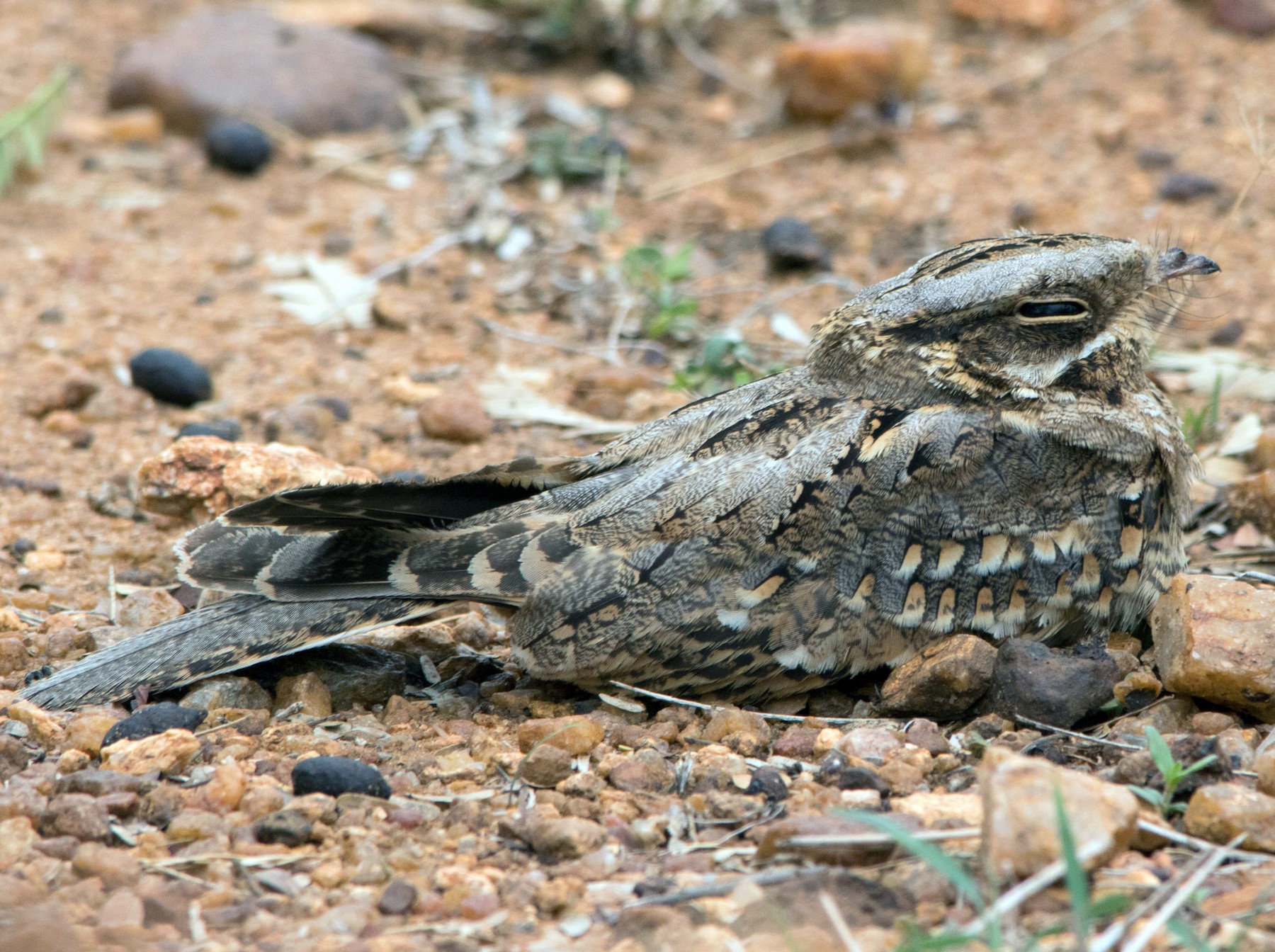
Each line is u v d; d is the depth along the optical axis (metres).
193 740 7.15
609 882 6.19
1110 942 5.43
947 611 7.69
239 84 16.50
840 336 8.05
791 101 16.92
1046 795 5.81
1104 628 8.06
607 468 8.09
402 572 7.68
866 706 7.93
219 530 7.85
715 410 8.17
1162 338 12.75
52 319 12.99
